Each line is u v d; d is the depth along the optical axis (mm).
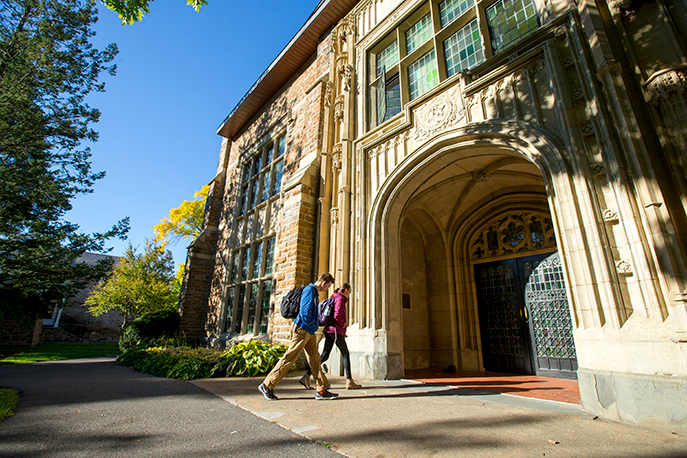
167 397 4207
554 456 2322
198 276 14609
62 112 12000
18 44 11133
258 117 14609
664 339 3203
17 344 18188
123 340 13094
